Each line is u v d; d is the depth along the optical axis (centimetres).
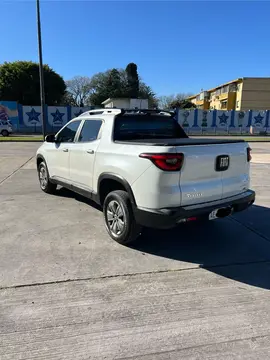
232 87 5875
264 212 565
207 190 362
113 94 5900
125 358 220
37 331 245
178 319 263
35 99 4500
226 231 470
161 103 7506
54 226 475
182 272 344
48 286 308
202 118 3853
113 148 411
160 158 333
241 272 346
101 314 267
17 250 388
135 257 378
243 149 404
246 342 237
